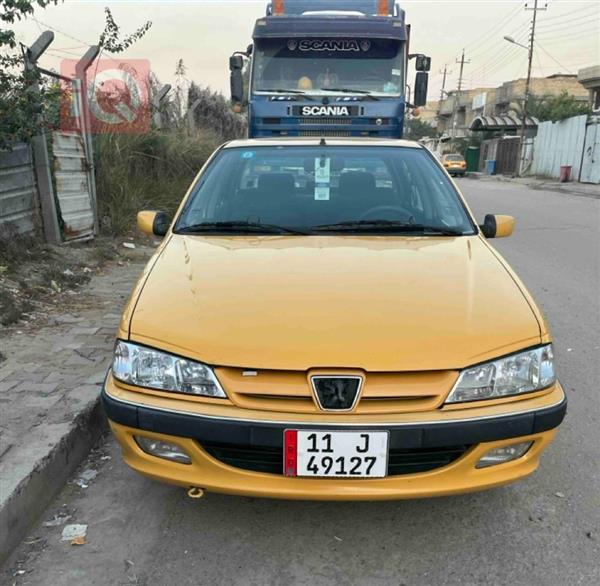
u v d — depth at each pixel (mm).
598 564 2338
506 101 54125
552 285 6664
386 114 8984
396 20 8906
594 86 32031
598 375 4148
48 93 5867
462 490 2234
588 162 25391
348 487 2172
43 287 5391
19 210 6379
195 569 2307
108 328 4508
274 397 2143
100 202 8648
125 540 2457
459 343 2209
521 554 2395
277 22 8867
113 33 7613
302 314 2305
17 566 2301
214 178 3650
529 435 2242
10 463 2588
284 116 9039
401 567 2326
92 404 3203
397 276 2627
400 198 3518
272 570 2309
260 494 2205
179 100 13500
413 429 2109
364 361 2121
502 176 34938
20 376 3564
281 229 3279
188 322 2309
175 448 2260
